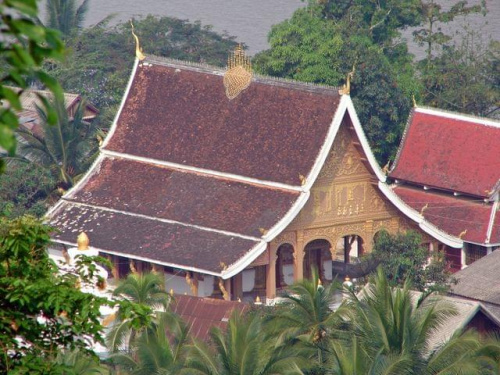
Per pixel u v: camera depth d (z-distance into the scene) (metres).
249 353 130.50
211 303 192.12
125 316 70.56
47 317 69.81
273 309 172.00
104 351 146.38
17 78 43.66
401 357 131.38
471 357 136.88
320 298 152.62
